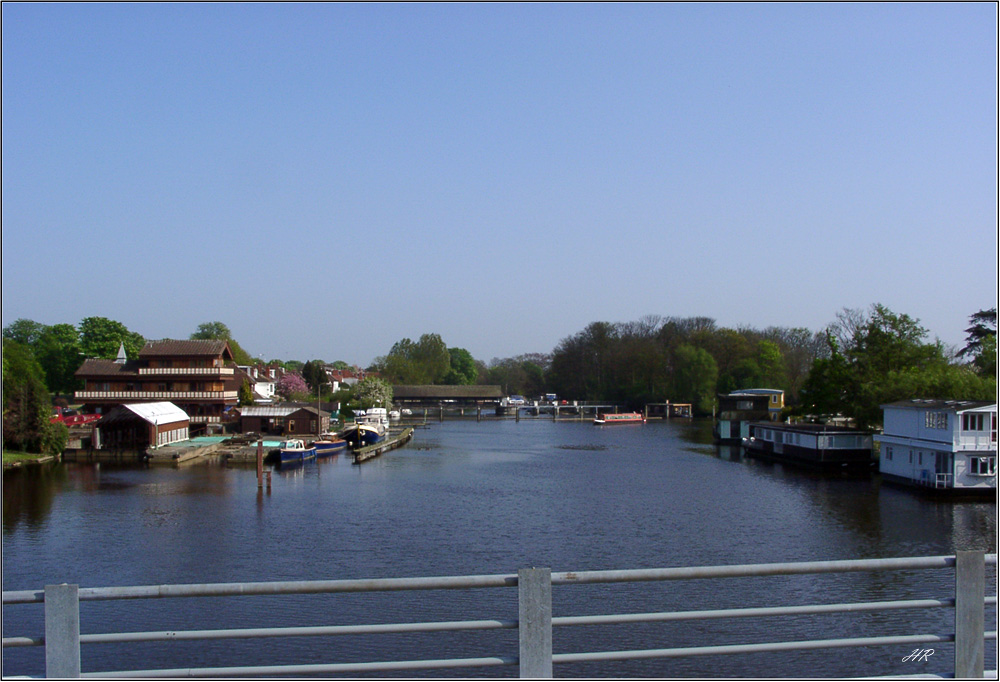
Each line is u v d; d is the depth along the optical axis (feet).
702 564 138.10
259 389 576.61
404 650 92.53
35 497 209.36
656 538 159.22
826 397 290.97
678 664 86.07
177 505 198.08
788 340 650.43
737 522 175.01
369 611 107.45
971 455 203.82
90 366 379.55
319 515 184.75
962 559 29.01
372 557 143.54
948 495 204.54
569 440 400.47
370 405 548.72
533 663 27.63
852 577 122.01
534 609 27.58
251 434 358.02
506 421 565.53
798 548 150.20
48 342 512.22
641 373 633.61
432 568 135.74
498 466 286.25
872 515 182.09
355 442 372.58
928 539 157.79
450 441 398.21
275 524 173.68
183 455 293.64
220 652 91.56
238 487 230.27
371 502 203.51
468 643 94.73
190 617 104.83
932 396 258.98
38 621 105.60
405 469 277.23
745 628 98.63
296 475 260.42
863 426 277.85
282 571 133.69
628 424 527.81
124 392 375.45
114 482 238.07
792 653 88.79
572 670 84.94
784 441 290.56
